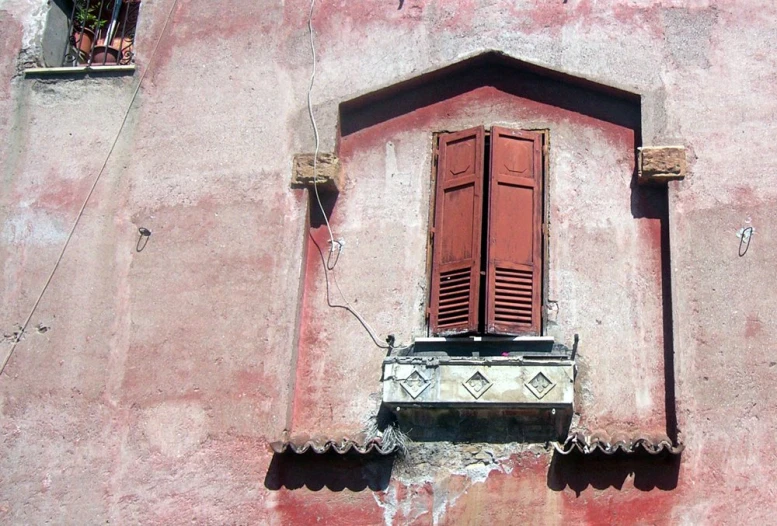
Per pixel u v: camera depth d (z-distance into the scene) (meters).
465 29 10.68
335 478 9.12
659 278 9.45
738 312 9.09
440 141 10.25
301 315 9.85
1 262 10.49
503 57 10.48
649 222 9.67
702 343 9.03
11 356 10.07
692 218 9.50
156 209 10.46
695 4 10.40
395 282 9.82
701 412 8.80
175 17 11.36
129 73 11.16
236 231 10.20
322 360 9.67
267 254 10.03
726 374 8.89
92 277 10.28
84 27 11.88
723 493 8.51
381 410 9.35
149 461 9.43
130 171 10.68
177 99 10.93
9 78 11.33
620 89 10.09
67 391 9.84
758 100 9.88
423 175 10.22
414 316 9.66
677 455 8.64
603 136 10.09
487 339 9.35
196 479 9.29
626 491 8.66
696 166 9.68
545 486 8.79
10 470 9.60
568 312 9.45
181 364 9.75
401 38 10.77
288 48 10.96
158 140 10.77
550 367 9.06
